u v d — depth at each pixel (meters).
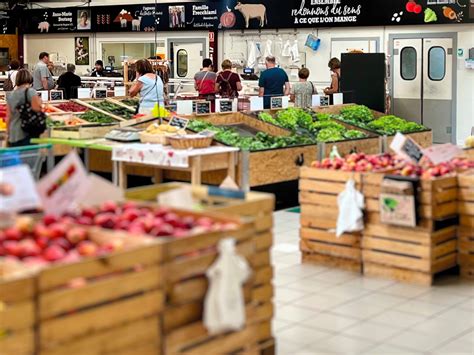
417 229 7.08
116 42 21.14
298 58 18.05
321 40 17.75
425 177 7.12
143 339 3.93
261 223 4.99
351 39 17.33
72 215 4.61
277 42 18.34
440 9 16.03
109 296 3.76
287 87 13.84
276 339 5.77
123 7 20.67
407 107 16.84
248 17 18.53
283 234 9.11
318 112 13.27
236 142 10.26
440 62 16.36
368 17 16.83
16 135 10.16
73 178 4.59
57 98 14.04
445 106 16.41
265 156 10.12
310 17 17.61
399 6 16.47
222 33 19.20
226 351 4.29
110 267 3.77
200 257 4.10
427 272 7.08
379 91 14.32
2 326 3.40
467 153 8.94
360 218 7.27
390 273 7.29
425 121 16.67
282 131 11.56
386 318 6.25
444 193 7.11
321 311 6.40
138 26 20.44
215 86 14.43
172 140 9.69
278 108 12.64
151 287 3.92
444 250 7.22
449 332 5.95
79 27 21.59
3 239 4.09
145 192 5.39
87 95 14.27
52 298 3.56
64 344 3.62
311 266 7.71
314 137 11.52
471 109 16.11
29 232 4.15
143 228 4.29
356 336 5.85
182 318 4.08
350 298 6.74
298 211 10.59
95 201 4.87
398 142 7.68
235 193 5.09
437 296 6.81
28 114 10.05
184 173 10.41
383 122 13.21
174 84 18.09
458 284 7.18
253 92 16.83
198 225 4.37
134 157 9.67
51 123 11.27
